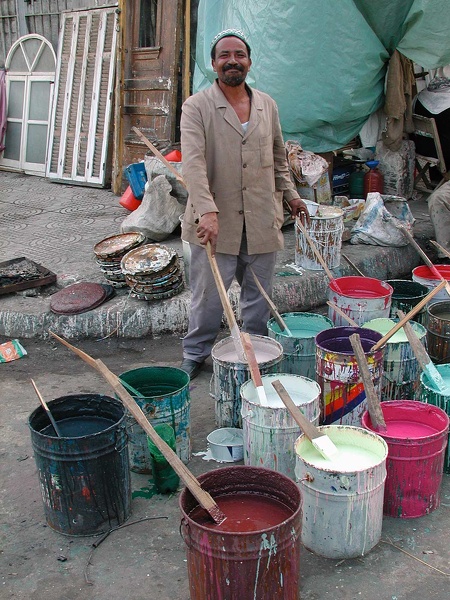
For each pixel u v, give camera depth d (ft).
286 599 7.32
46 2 31.04
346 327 11.48
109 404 9.89
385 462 8.76
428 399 10.50
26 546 9.12
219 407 11.61
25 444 11.66
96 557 8.85
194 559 7.21
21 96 32.50
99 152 28.66
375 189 23.30
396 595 8.00
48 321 16.19
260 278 13.05
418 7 20.06
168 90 25.21
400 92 21.95
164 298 16.43
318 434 9.01
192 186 11.38
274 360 11.16
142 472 10.72
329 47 20.22
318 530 8.58
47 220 24.25
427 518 9.43
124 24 26.17
